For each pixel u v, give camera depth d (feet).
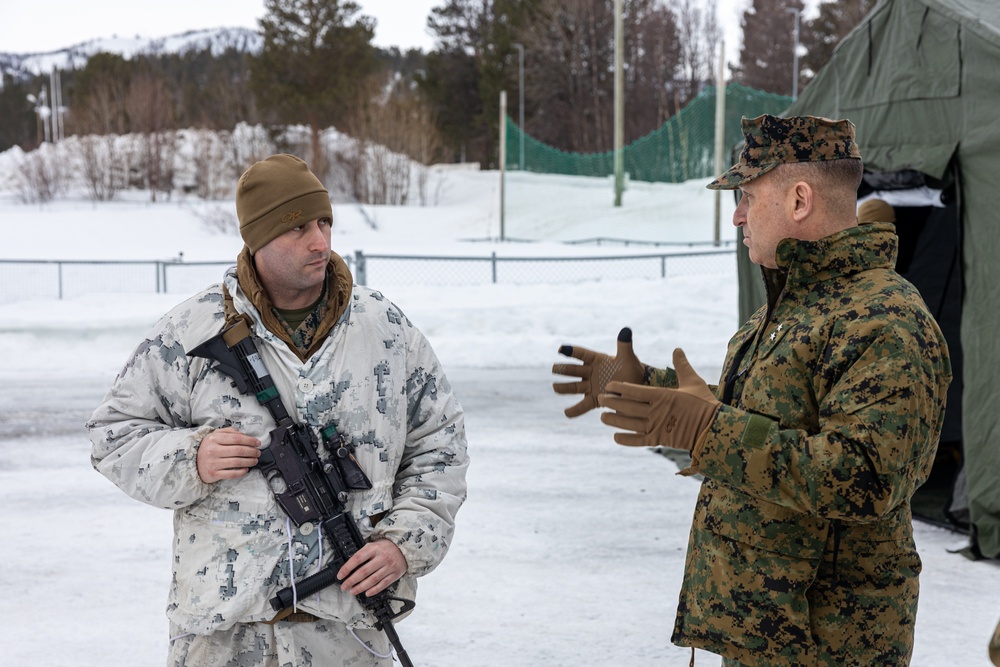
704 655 12.71
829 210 7.22
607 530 17.83
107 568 16.12
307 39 188.75
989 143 15.99
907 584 7.07
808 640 6.97
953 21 16.74
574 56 204.54
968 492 16.40
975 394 16.28
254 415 7.07
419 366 7.72
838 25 239.50
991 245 16.05
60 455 23.82
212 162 184.85
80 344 39.75
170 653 7.14
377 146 164.45
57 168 172.24
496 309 43.75
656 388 6.73
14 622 13.88
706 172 153.17
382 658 7.39
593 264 75.20
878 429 6.30
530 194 147.74
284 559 6.89
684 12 229.66
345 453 7.06
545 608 14.28
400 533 7.06
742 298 25.05
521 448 24.02
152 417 7.23
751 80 245.65
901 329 6.59
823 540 6.95
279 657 6.93
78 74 255.09
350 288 7.39
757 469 6.44
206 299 7.36
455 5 234.99
